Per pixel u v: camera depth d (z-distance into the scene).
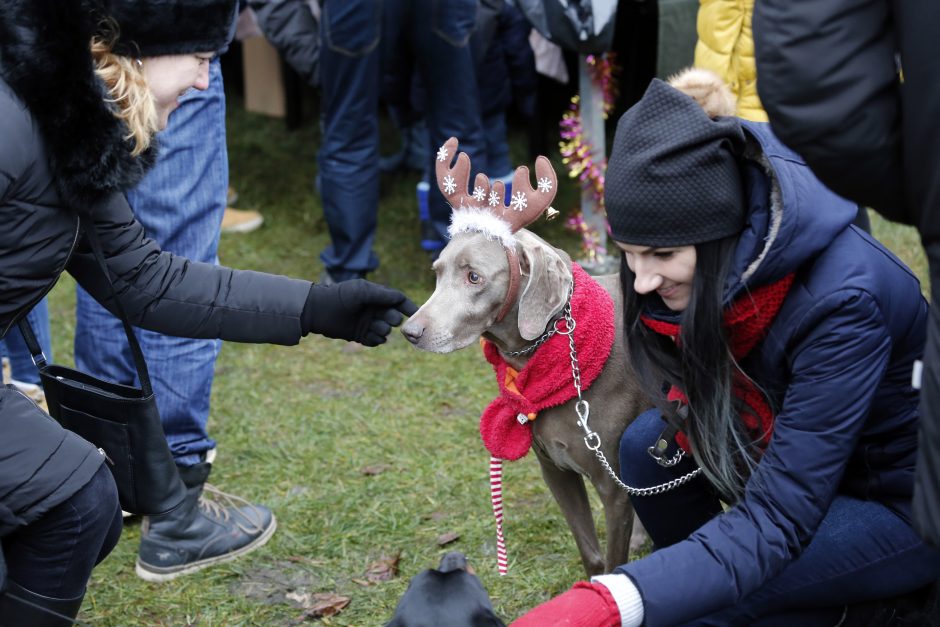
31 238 1.94
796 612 2.19
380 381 4.21
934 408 1.53
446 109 4.71
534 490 3.32
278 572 3.01
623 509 2.52
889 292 1.97
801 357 1.97
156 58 2.00
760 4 1.62
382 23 4.56
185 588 2.95
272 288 2.41
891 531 2.11
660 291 2.00
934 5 1.44
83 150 1.88
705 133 1.84
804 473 1.94
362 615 2.79
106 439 2.23
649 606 1.82
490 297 2.38
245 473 3.55
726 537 1.92
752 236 1.89
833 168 1.65
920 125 1.50
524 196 2.35
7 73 1.83
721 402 2.01
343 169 4.73
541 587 2.84
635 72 6.39
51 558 2.05
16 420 1.98
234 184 6.60
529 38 5.88
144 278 2.35
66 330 4.78
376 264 4.98
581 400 2.38
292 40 5.16
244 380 4.27
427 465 3.52
